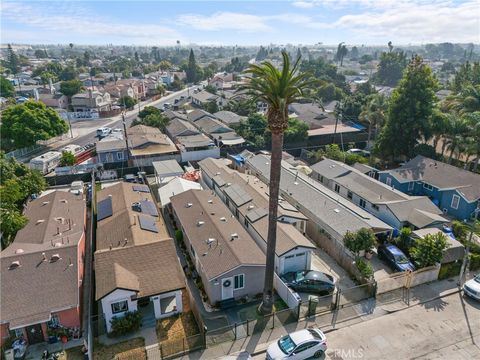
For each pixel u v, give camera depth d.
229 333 24.55
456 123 53.03
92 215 40.16
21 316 22.94
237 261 27.27
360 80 170.38
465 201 41.44
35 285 24.98
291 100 22.91
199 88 153.38
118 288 23.92
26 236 32.34
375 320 25.95
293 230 33.78
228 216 36.00
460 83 93.19
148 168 58.09
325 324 25.50
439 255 29.77
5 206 35.88
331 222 35.47
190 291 27.69
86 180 54.75
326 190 45.38
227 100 106.25
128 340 24.06
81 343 24.02
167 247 28.98
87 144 74.38
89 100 105.56
